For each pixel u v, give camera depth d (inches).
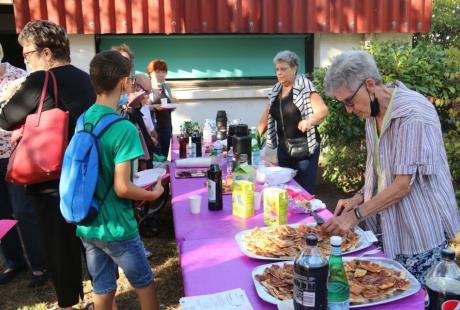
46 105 93.2
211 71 251.6
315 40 251.0
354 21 237.1
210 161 141.6
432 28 285.0
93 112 83.0
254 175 116.3
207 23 226.4
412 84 193.6
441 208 73.2
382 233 76.4
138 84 176.7
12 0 232.4
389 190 72.2
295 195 101.3
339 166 211.0
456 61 173.2
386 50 207.6
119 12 217.9
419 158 69.4
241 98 245.8
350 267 65.7
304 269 51.4
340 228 74.5
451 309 53.7
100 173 80.5
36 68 96.8
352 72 71.0
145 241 169.3
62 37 97.8
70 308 103.0
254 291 63.1
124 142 80.0
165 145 208.5
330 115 199.8
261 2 229.3
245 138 132.9
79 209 78.0
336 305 54.4
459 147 161.8
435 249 73.4
